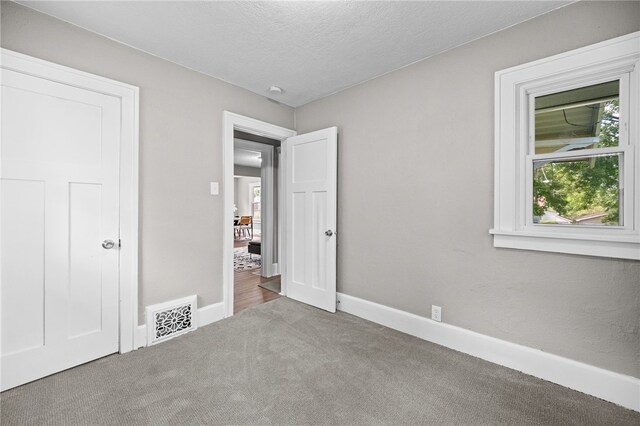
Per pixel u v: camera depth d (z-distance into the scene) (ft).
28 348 5.39
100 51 6.21
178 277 7.55
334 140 8.92
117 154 6.47
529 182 5.89
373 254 8.34
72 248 5.89
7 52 5.07
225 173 8.50
